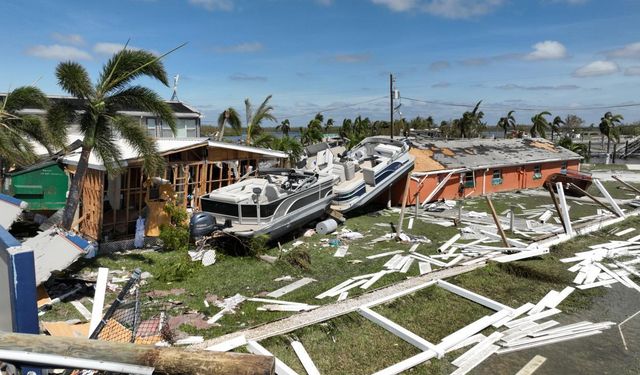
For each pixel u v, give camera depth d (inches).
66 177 527.2
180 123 1194.6
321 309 348.2
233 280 431.8
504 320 353.7
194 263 454.9
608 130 2306.8
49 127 425.1
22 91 533.6
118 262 459.2
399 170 811.4
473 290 417.4
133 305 242.5
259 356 101.8
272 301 375.2
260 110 1270.9
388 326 328.8
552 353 311.4
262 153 700.0
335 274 463.2
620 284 453.1
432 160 975.6
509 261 490.9
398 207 878.4
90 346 109.0
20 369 114.0
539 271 469.1
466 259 507.8
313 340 306.5
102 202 496.7
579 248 572.1
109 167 438.9
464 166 989.8
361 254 537.0
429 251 548.4
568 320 368.2
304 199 592.1
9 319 160.9
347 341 311.4
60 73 412.5
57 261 326.3
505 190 1103.6
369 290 408.5
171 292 389.4
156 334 281.4
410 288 398.3
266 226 517.0
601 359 305.4
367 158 823.1
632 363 300.8
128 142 444.1
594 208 877.2
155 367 103.1
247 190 576.7
